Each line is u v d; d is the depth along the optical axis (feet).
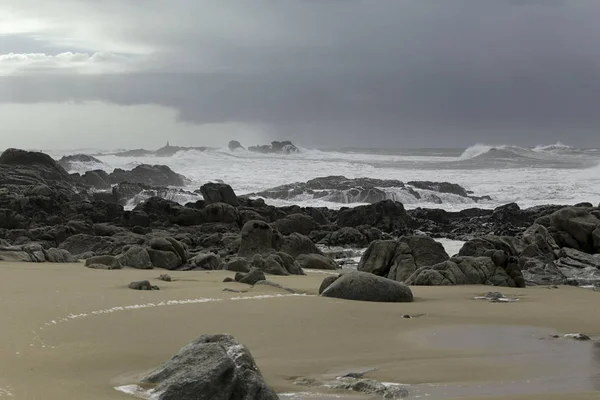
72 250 110.42
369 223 150.51
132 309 51.03
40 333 41.98
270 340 44.29
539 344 44.83
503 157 371.15
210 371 28.89
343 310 55.11
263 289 65.46
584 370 38.01
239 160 351.87
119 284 66.08
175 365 31.58
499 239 88.79
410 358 40.65
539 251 91.50
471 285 75.92
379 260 85.76
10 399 28.32
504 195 211.00
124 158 365.20
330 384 34.65
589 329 50.21
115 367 35.47
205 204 156.25
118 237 117.80
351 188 204.54
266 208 152.15
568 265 89.61
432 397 32.65
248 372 29.73
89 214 141.69
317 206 191.21
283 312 53.01
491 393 33.27
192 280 74.49
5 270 75.61
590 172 255.50
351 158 400.47
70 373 33.88
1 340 39.65
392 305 59.21
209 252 106.52
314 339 45.11
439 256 84.69
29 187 156.35
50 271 76.95
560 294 70.33
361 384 34.06
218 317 49.90
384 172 281.54
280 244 104.42
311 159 383.04
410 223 154.71
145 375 33.01
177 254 94.07
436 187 214.48
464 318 53.98
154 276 76.07
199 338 32.91
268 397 29.32
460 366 38.68
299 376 36.17
